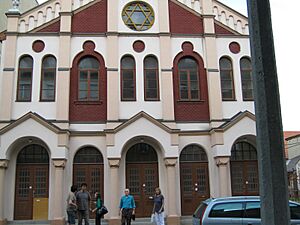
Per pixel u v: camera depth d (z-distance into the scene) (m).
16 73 22.84
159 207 16.55
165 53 23.73
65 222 21.09
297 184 44.25
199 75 24.00
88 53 23.47
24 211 21.47
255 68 3.80
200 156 22.97
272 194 3.53
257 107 3.74
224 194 21.66
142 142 22.80
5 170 21.39
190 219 21.81
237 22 24.97
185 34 24.30
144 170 22.58
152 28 24.27
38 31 23.50
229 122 22.42
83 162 22.25
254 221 10.97
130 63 23.72
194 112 23.44
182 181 22.56
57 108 22.34
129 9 24.45
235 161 23.39
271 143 3.62
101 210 17.30
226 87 24.02
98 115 22.78
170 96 23.09
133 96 23.20
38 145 22.42
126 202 16.58
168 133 22.08
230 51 24.39
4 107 22.12
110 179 21.42
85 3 24.44
